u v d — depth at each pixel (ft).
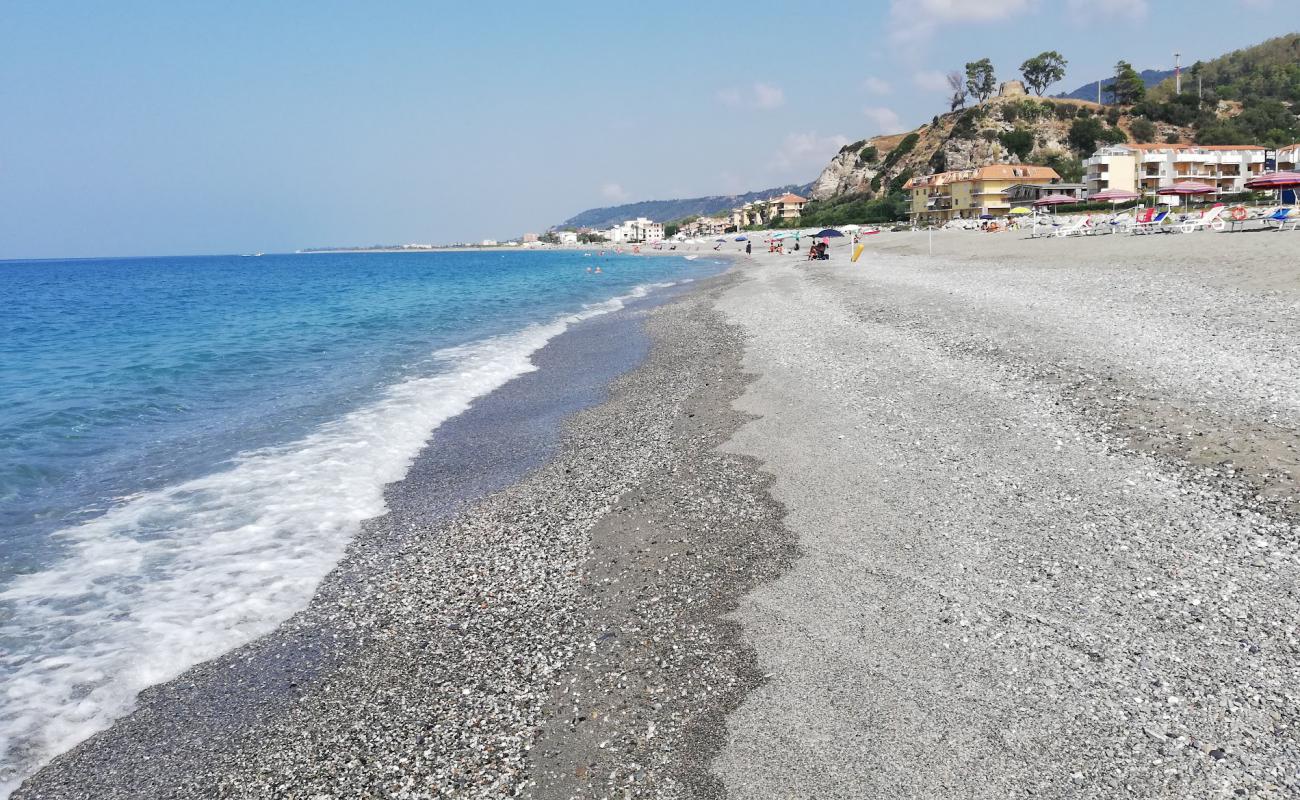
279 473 35.12
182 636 21.49
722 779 14.66
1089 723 15.05
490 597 22.95
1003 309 62.03
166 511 30.50
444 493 32.65
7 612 22.63
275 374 59.00
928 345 51.21
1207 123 358.43
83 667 20.02
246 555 26.61
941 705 15.99
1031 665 16.96
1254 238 89.51
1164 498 24.23
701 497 29.04
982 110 387.96
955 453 30.32
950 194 314.35
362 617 22.31
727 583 22.21
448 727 17.02
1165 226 118.83
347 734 17.13
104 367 62.75
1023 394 36.83
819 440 33.96
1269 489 23.67
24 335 89.35
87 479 34.24
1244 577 19.52
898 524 24.71
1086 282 73.56
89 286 223.10
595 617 21.17
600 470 33.91
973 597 19.95
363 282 213.66
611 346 70.33
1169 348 42.06
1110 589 19.63
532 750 16.01
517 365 62.85
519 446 39.14
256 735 17.37
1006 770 14.11
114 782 16.10
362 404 48.52
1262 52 477.36
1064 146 367.45
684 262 263.49
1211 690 15.64
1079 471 27.12
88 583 24.48
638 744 15.88
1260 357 38.14
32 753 16.97
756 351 57.72
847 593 20.86
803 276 127.95
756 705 16.66
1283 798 12.92
